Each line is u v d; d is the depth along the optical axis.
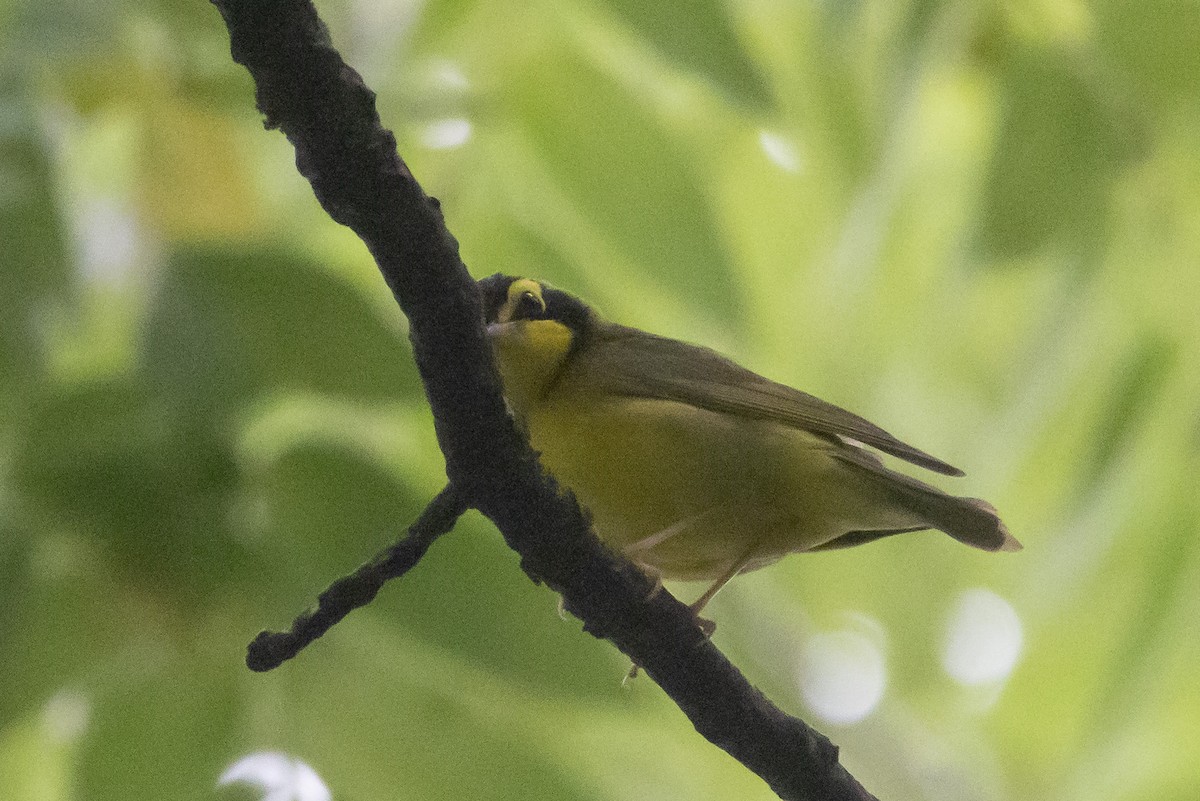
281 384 8.08
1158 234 10.30
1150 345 10.52
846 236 10.72
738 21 9.82
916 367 13.06
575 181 10.22
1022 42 10.10
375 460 8.00
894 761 16.36
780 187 11.59
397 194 6.45
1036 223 10.15
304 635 7.18
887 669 16.23
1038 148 10.04
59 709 8.57
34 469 7.62
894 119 10.30
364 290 8.18
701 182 10.20
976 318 13.07
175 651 7.77
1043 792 12.36
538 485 7.43
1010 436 10.62
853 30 10.52
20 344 8.06
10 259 8.28
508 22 9.98
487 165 10.25
